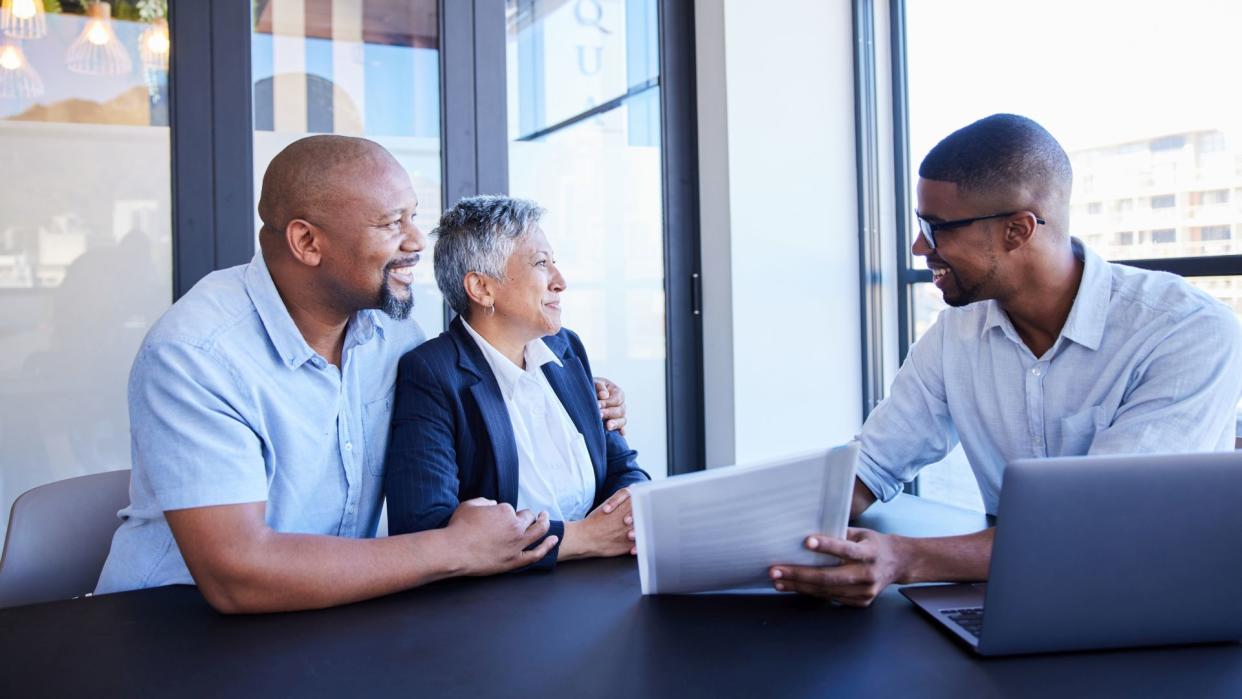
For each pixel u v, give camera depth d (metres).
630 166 3.43
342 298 1.58
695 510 1.25
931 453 1.91
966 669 1.06
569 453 1.92
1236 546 1.07
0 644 1.16
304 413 1.58
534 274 1.86
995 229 1.55
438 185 3.12
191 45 2.71
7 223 2.55
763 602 1.31
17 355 2.58
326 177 1.50
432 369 1.76
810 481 1.23
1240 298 2.32
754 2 3.31
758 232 3.35
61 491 1.74
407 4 3.04
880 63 3.46
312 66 2.90
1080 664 1.07
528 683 1.03
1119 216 2.63
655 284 3.50
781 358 3.40
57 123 2.59
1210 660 1.08
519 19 3.22
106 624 1.24
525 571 1.47
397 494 1.67
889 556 1.29
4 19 2.52
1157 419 1.48
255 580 1.28
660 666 1.07
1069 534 1.05
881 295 3.50
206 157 2.75
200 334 1.44
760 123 3.34
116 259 2.67
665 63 3.46
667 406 3.52
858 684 1.02
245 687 1.02
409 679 1.04
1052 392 1.68
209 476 1.35
